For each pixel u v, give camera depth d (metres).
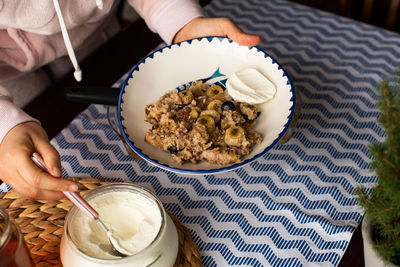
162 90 0.93
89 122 0.97
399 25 1.35
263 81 0.90
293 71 1.05
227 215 0.79
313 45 1.11
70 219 0.63
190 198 0.83
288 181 0.84
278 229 0.76
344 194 0.81
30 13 0.96
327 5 1.47
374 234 0.58
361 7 1.45
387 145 0.52
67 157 0.90
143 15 1.13
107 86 1.02
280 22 1.19
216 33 1.01
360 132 0.91
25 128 0.77
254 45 0.94
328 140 0.90
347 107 0.96
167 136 0.80
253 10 1.23
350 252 0.72
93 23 1.18
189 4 1.08
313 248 0.73
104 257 0.61
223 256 0.73
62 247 0.63
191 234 0.77
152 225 0.64
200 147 0.78
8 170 0.72
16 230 0.55
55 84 1.03
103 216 0.67
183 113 0.84
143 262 0.59
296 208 0.79
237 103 0.87
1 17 0.95
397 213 0.52
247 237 0.75
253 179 0.85
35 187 0.69
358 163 0.85
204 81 0.94
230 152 0.77
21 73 1.17
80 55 1.30
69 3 1.01
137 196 0.67
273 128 0.83
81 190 0.78
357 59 1.06
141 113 0.88
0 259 0.52
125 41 1.14
